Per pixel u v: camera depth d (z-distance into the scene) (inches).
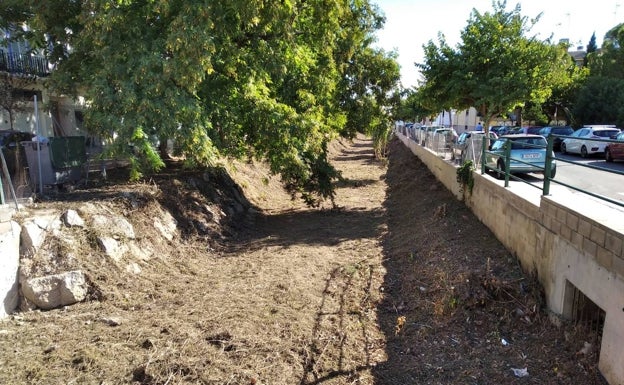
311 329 210.5
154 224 320.2
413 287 268.4
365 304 246.5
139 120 303.7
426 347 198.4
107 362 173.0
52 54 390.6
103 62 317.1
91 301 232.1
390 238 400.5
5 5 361.4
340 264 318.7
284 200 633.6
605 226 160.1
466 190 435.2
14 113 553.0
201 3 309.0
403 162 963.3
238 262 320.5
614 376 153.4
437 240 344.8
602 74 1553.9
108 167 445.4
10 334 194.5
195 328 205.5
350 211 539.2
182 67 299.3
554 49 657.0
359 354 190.9
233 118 402.9
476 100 703.1
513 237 276.2
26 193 294.7
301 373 173.3
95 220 271.1
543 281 224.5
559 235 204.2
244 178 613.0
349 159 1286.9
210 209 402.9
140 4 327.6
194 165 364.5
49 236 241.0
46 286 223.6
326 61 540.7
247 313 225.0
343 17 570.9
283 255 339.0
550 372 172.9
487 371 175.6
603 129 876.6
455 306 228.2
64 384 159.0
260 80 422.9
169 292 253.9
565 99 1572.3
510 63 649.0
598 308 190.7
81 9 328.8
